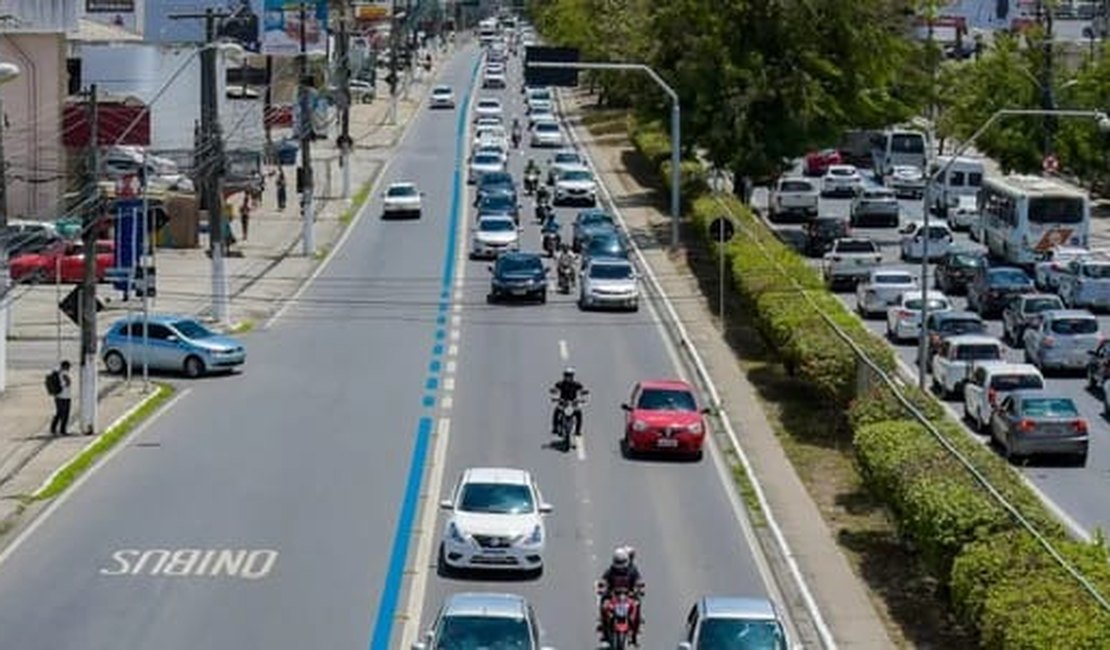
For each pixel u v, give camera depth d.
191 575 83.25
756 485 103.25
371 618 77.00
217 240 157.38
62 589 80.75
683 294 174.00
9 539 89.62
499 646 64.50
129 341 135.88
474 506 85.94
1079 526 95.44
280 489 100.69
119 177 194.12
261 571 84.19
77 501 97.62
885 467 85.31
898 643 74.44
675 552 89.25
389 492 100.38
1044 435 109.81
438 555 87.69
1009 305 158.38
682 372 138.00
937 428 92.62
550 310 167.62
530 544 84.19
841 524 94.75
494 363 141.50
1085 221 192.75
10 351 146.00
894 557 88.12
